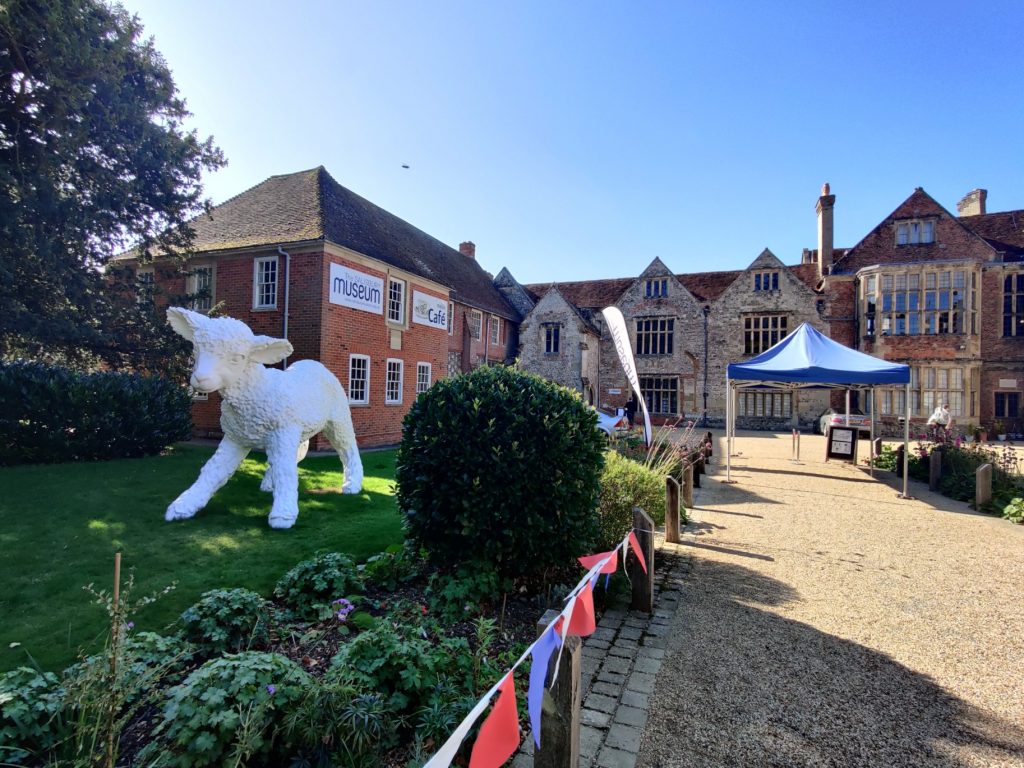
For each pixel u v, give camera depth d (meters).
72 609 3.79
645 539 4.58
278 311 15.26
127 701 2.40
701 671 3.54
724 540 6.96
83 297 13.05
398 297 18.61
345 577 4.13
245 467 10.05
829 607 4.71
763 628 4.25
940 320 24.91
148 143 14.02
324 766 2.29
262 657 2.50
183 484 8.11
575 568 5.16
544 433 4.39
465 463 4.27
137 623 3.62
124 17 13.74
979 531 7.50
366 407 16.58
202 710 2.13
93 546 5.16
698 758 2.63
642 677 3.45
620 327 7.93
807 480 12.13
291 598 3.99
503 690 1.73
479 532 4.20
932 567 5.86
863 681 3.43
